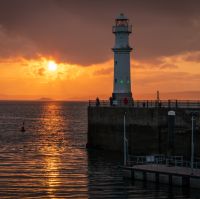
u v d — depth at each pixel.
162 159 64.69
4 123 188.50
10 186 59.22
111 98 89.88
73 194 55.53
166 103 79.94
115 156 81.12
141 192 55.59
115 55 94.31
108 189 57.38
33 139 119.75
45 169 70.81
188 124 72.25
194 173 56.81
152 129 76.94
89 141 91.19
